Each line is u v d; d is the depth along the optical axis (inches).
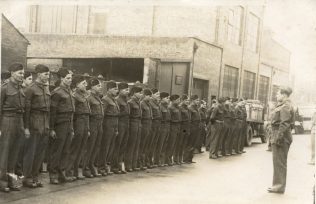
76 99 309.4
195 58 757.9
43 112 278.1
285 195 315.0
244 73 992.2
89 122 324.5
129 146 372.2
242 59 959.0
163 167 417.4
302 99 796.0
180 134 442.6
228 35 909.2
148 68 686.5
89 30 868.6
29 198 249.1
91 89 330.6
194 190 313.0
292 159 530.3
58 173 302.5
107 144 341.7
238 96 952.3
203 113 542.6
